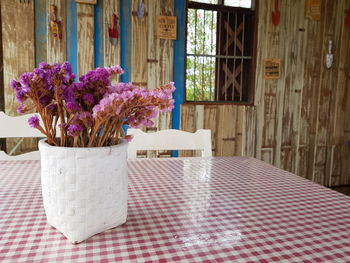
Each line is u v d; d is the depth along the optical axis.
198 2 3.24
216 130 3.42
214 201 1.04
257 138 3.58
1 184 1.17
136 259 0.69
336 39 3.72
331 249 0.74
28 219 0.88
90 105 0.77
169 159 1.62
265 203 1.03
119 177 0.82
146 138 1.68
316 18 3.58
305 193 1.13
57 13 2.79
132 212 0.94
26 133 1.62
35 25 2.76
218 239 0.78
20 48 2.74
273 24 3.45
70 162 0.74
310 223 0.88
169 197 1.07
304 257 0.70
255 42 3.42
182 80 3.25
